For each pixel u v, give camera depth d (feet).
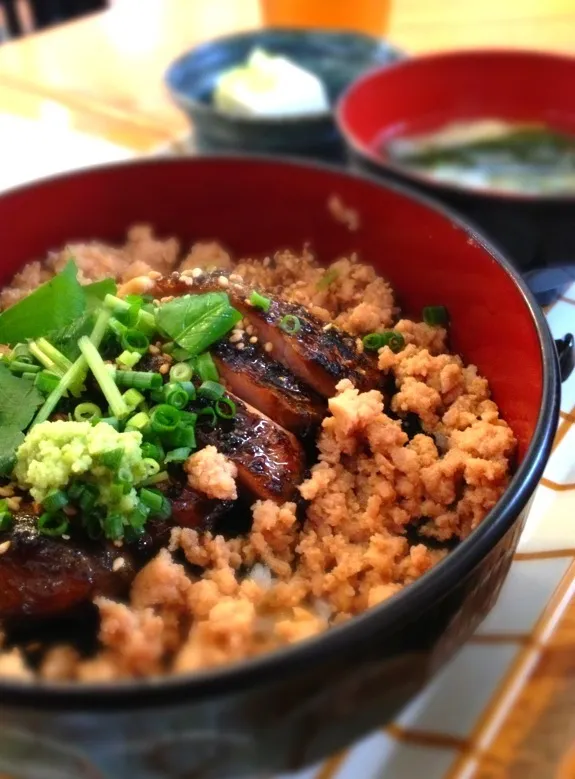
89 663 0.43
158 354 0.55
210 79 1.04
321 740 0.39
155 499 0.47
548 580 0.49
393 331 0.60
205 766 0.37
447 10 1.29
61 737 0.33
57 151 0.88
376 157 0.72
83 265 0.66
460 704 0.43
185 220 0.70
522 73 0.91
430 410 0.55
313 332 0.57
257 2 1.35
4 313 0.58
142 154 0.89
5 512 0.46
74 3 1.58
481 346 0.57
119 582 0.46
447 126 0.93
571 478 0.55
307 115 0.86
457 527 0.50
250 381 0.55
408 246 0.63
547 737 0.41
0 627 0.46
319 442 0.54
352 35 1.07
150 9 1.32
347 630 0.33
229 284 0.59
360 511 0.51
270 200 0.68
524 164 0.87
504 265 0.53
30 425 0.50
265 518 0.48
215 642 0.42
